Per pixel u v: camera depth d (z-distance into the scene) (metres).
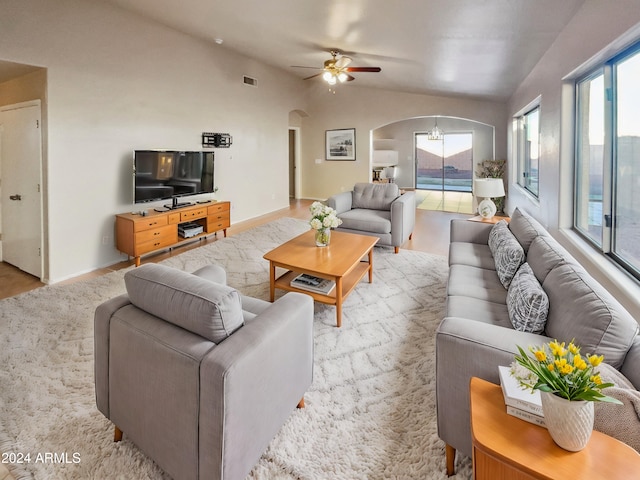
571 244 2.87
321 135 8.88
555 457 1.02
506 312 2.09
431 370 2.23
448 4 2.54
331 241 3.62
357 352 2.46
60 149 3.78
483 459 1.12
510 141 6.41
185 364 1.29
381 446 1.66
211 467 1.28
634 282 2.05
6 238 4.36
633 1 1.83
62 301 3.25
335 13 3.22
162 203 5.19
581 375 1.01
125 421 1.56
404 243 5.27
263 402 1.45
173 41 5.04
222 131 6.09
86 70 3.97
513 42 3.27
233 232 5.95
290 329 1.62
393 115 7.96
